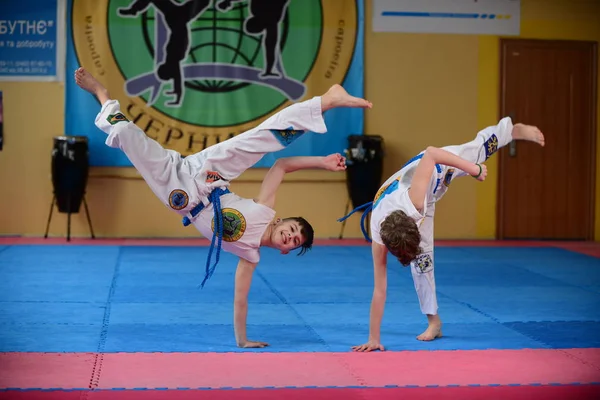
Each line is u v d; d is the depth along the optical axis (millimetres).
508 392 3246
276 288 6094
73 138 8523
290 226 4059
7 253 7680
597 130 9773
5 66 8953
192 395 3123
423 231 4312
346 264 7477
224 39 9133
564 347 4152
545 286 6332
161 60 9078
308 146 9281
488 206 9656
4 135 8984
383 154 8953
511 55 9602
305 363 3707
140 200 9172
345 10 9258
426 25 9453
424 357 3867
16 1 8930
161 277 6500
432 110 9508
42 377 3373
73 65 9008
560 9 9648
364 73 9375
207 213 4008
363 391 3223
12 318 4723
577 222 9797
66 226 9102
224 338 4305
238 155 4047
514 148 9648
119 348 3998
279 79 9203
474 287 6250
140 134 4004
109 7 9016
